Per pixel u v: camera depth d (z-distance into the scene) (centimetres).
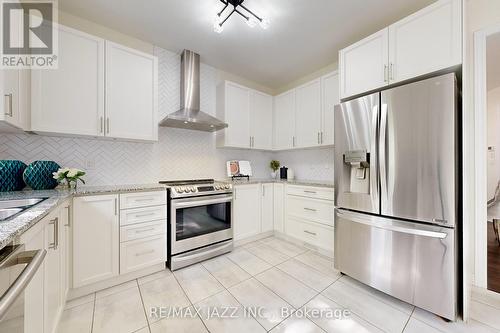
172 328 136
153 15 201
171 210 212
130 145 240
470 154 182
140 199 195
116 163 230
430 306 146
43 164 177
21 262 71
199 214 234
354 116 187
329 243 241
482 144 178
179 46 255
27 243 86
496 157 378
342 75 209
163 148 263
